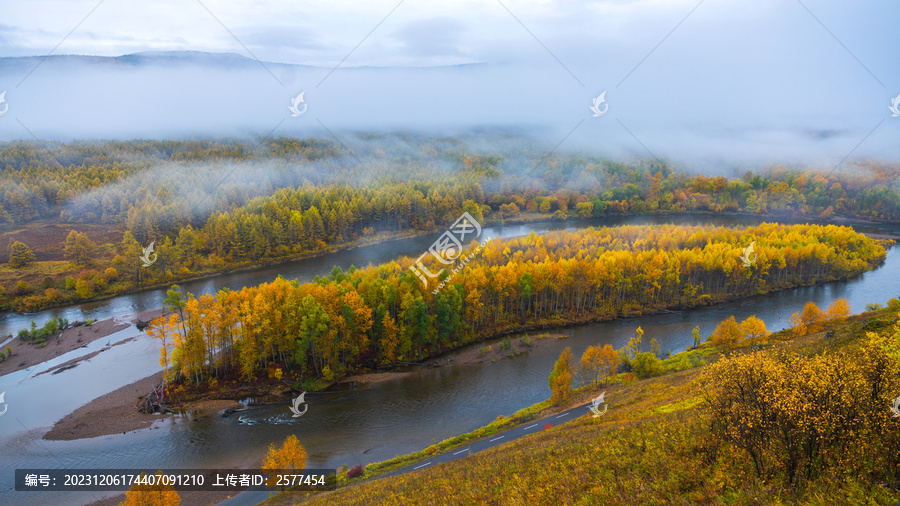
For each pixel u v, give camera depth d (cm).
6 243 15888
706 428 3002
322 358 8456
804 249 13425
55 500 5309
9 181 19088
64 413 7275
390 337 8788
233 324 8181
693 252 13162
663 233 15488
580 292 11462
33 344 10044
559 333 10562
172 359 7769
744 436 2466
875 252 15288
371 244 19275
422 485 4191
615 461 3222
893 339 2566
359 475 5450
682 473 2708
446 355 9488
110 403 7562
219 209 19012
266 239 16650
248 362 7988
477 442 5928
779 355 2555
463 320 10200
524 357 9300
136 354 9494
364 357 9094
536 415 6650
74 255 14850
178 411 7338
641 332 8612
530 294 10844
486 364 9012
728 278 12938
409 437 6575
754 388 2411
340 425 6925
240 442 6494
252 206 19112
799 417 2212
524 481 3409
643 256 12425
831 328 8644
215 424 6969
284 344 8331
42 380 8400
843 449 2236
